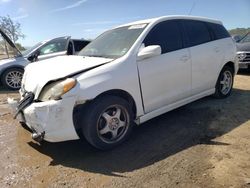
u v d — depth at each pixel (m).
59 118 3.36
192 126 4.52
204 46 5.13
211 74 5.36
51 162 3.55
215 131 4.28
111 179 3.10
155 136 4.19
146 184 2.97
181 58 4.57
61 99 3.34
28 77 4.03
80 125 3.63
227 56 5.73
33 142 4.16
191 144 3.86
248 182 2.92
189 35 4.93
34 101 3.59
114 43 4.44
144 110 4.12
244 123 4.57
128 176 3.15
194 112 5.17
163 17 4.65
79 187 2.98
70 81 3.40
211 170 3.17
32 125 3.57
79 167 3.39
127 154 3.67
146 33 4.28
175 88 4.55
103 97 3.63
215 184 2.90
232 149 3.66
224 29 5.91
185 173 3.14
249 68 9.11
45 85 3.52
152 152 3.69
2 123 5.10
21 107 3.67
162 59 4.29
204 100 5.91
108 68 3.71
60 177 3.19
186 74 4.71
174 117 4.95
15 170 3.37
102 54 4.32
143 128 4.52
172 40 4.59
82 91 3.42
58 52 8.62
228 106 5.46
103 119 3.71
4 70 8.50
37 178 3.19
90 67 3.68
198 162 3.36
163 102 4.39
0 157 3.71
